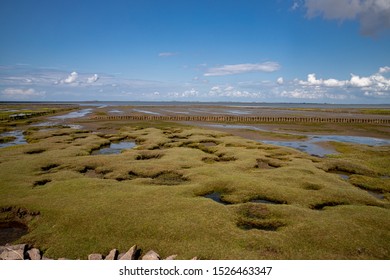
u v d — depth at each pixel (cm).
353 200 2264
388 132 6956
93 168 3209
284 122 9256
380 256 1501
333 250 1541
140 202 2105
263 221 1877
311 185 2573
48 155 3684
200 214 1912
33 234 1733
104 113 12975
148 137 5488
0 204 2080
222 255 1490
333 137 6197
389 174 3212
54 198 2184
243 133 6481
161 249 1564
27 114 10938
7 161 3384
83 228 1766
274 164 3419
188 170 3005
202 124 8638
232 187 2486
